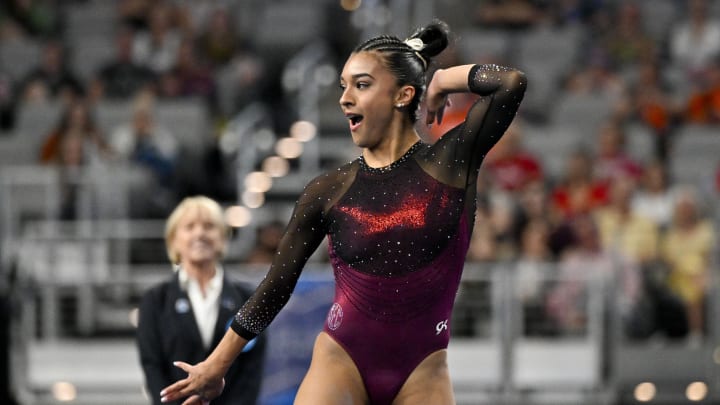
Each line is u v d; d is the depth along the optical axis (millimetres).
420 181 10734
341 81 11031
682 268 27391
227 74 40000
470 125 10781
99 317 27469
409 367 10781
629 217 28859
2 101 37719
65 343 26672
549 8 44688
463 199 10750
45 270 28609
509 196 30203
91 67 40938
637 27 42250
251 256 28969
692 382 26672
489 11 43719
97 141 32906
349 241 10734
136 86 37906
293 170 37062
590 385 26125
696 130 35656
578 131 36594
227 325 15867
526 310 26188
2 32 42438
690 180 33594
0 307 26531
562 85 39531
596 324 26172
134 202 31141
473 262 27219
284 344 24250
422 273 10602
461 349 26125
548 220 28719
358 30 44750
